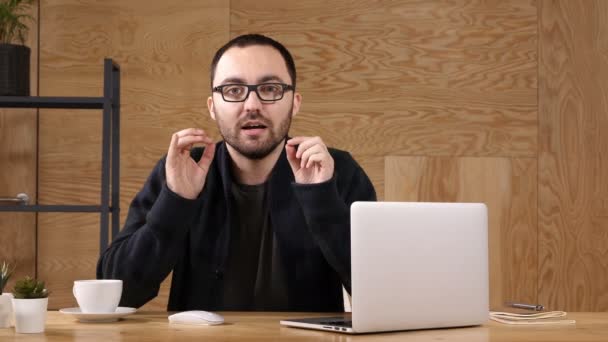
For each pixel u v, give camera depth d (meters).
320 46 3.77
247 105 1.92
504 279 3.79
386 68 3.78
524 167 3.80
